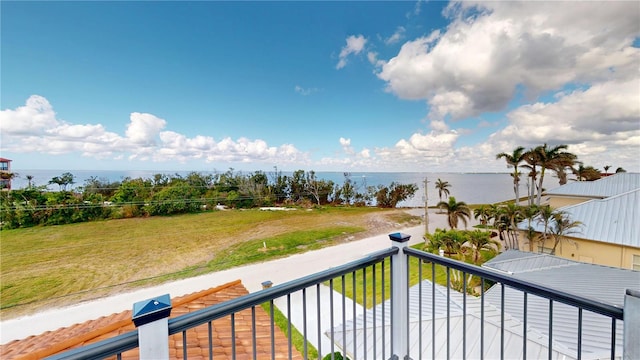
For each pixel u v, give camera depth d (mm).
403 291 1925
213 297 5051
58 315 10086
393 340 1943
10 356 3381
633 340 995
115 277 13508
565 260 9477
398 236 1919
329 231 22750
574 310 5156
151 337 943
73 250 16391
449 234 14320
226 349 3248
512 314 5293
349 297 9562
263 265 14859
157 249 17500
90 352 817
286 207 32281
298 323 7746
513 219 14406
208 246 18453
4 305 10789
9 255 15172
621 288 6945
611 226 11469
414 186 37938
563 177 23703
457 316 4781
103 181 23000
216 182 30188
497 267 9469
